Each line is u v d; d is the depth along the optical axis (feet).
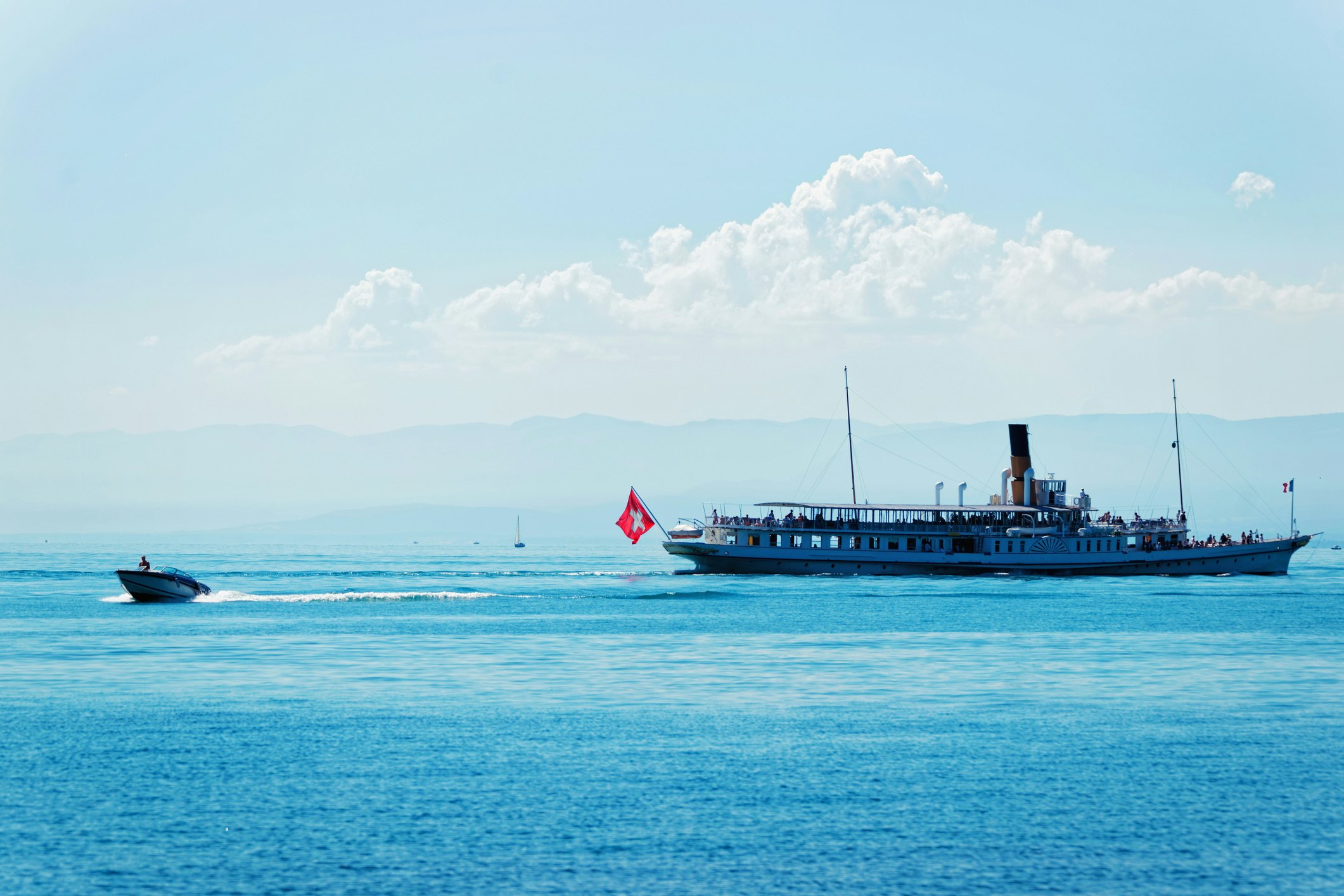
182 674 358.64
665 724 282.77
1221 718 293.23
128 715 291.58
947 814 211.20
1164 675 363.15
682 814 210.18
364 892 174.60
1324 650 426.10
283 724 281.54
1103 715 296.30
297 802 216.95
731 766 241.76
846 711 299.79
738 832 200.85
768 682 346.95
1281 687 341.21
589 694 324.39
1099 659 399.03
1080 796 222.07
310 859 187.32
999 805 216.13
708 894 174.60
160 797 219.41
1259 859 190.49
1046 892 176.55
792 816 209.15
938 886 178.19
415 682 343.87
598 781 230.27
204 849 191.72
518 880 179.22
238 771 236.84
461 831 200.54
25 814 209.36
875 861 187.93
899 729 277.23
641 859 187.93
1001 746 260.21
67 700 313.12
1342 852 193.47
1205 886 179.52
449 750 254.47
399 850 191.42
